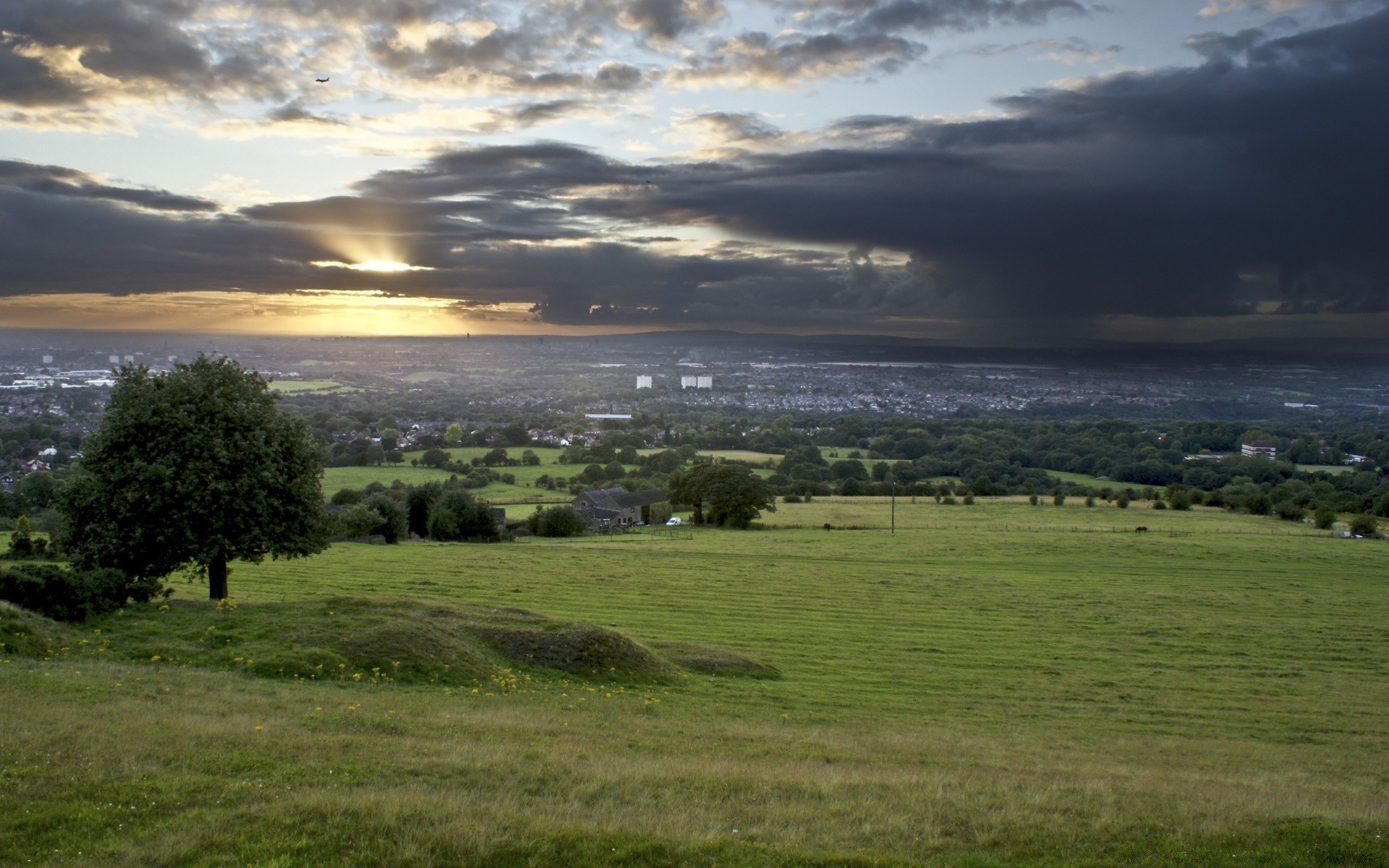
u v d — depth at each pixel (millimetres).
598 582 59125
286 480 38875
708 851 13023
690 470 115688
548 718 23859
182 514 35188
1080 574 68062
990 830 14914
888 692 34219
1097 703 34250
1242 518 111688
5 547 64438
